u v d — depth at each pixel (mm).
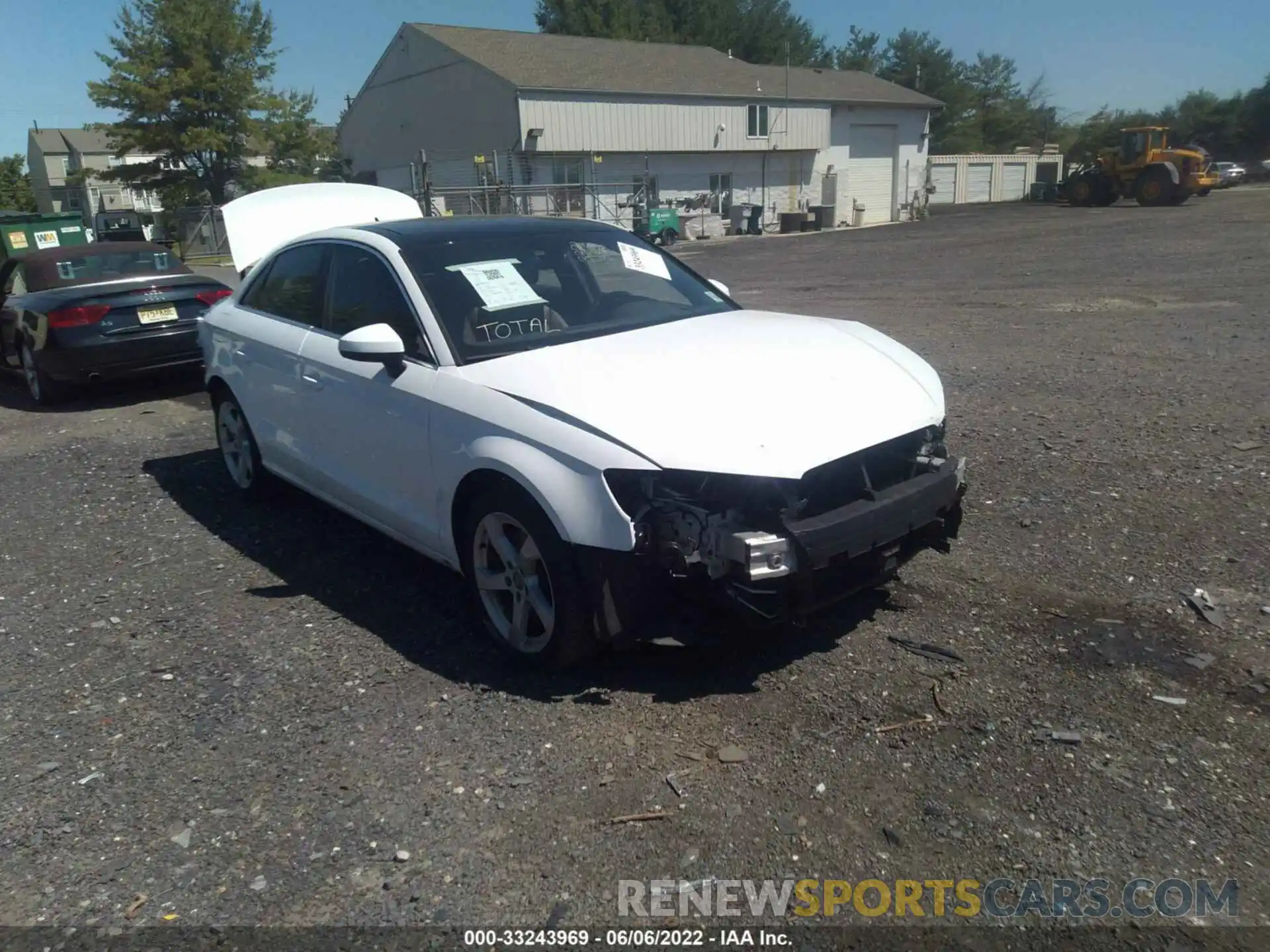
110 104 41656
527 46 38688
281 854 2906
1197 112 81000
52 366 8719
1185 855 2734
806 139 41156
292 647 4207
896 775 3117
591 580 3479
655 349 4031
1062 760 3148
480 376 3930
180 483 6703
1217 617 3988
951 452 6254
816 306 14328
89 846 2986
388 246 4629
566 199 35438
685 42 68375
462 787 3170
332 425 4801
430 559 4977
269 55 43312
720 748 3303
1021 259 19859
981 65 88062
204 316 6336
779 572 3318
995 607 4191
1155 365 8406
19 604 4836
